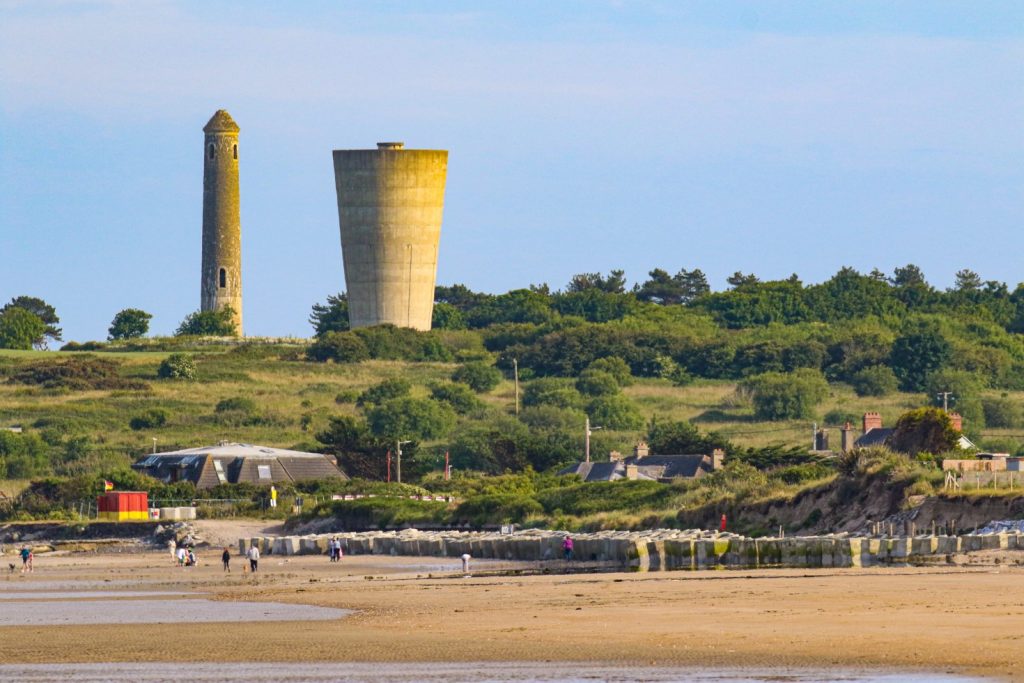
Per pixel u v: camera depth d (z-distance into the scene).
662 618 130.38
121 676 106.31
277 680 103.50
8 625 140.62
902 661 104.06
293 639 123.56
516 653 112.56
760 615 130.38
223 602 164.38
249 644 121.06
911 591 147.50
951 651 107.06
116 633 131.25
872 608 132.88
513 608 143.75
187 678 105.00
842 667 102.62
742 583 165.75
